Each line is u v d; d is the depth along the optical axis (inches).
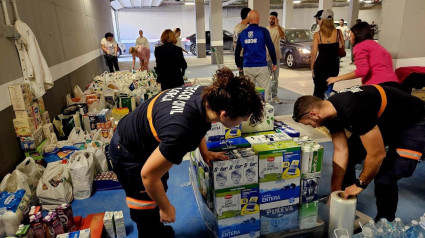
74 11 247.0
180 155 49.7
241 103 44.8
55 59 181.5
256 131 90.5
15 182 96.2
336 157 82.4
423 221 59.5
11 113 114.1
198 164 87.9
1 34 112.2
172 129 48.5
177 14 889.5
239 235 75.6
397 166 71.2
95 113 159.6
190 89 58.1
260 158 72.8
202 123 51.4
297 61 381.1
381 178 73.1
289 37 414.3
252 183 73.4
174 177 116.6
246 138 83.5
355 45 105.0
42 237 76.5
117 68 369.4
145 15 877.2
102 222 85.7
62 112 182.5
